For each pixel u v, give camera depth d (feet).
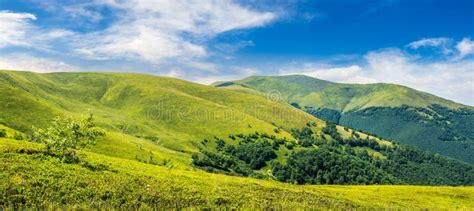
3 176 147.33
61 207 135.54
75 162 194.08
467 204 317.22
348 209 216.95
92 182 166.30
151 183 187.93
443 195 350.84
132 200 158.20
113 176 183.83
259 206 185.06
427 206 287.28
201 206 168.14
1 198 131.03
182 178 221.46
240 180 256.73
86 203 144.46
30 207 130.62
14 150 184.65
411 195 335.26
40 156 185.78
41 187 146.61
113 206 147.33
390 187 388.98
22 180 147.43
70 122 201.46
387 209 241.76
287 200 212.23
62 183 155.74
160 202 163.84
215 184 221.25
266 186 242.99
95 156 239.09
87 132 202.69
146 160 546.67
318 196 242.78
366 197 288.51
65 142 197.77
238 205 181.98
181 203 167.94
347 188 363.97
